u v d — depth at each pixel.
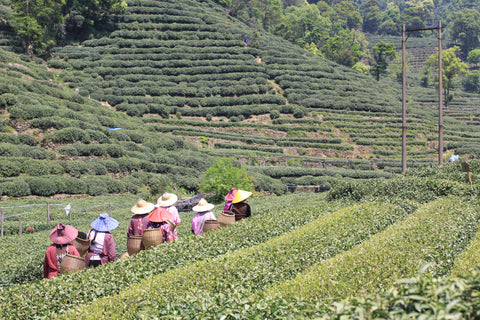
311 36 144.75
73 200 26.95
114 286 7.74
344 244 9.73
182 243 9.92
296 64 83.81
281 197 28.30
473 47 161.88
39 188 26.92
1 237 17.38
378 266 7.16
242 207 12.97
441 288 3.85
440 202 14.66
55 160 31.33
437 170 21.73
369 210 13.52
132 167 34.56
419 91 112.62
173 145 44.44
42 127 33.81
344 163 51.81
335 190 19.77
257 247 9.21
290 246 9.21
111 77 70.75
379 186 18.47
